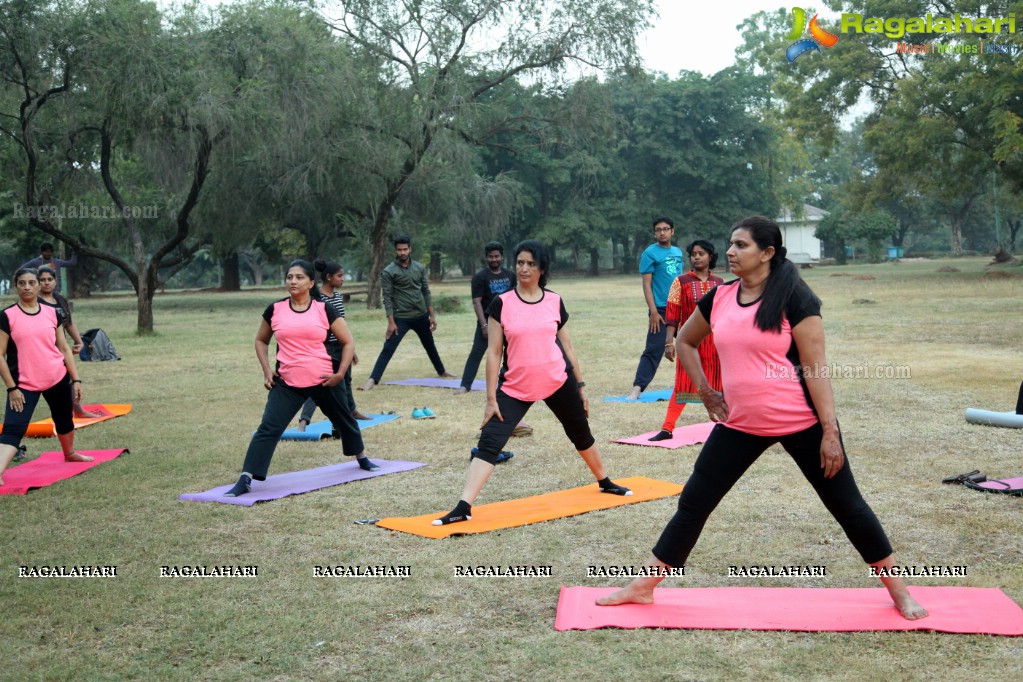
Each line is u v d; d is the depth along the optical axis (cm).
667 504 628
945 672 365
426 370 1469
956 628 403
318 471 761
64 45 1948
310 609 457
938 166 3597
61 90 2022
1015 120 2994
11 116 2042
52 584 502
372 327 2409
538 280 616
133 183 3384
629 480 694
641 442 838
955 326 1817
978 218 8438
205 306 3784
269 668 392
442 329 2277
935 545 526
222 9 2355
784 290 405
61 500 684
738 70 6619
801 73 3981
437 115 2983
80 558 546
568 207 6412
